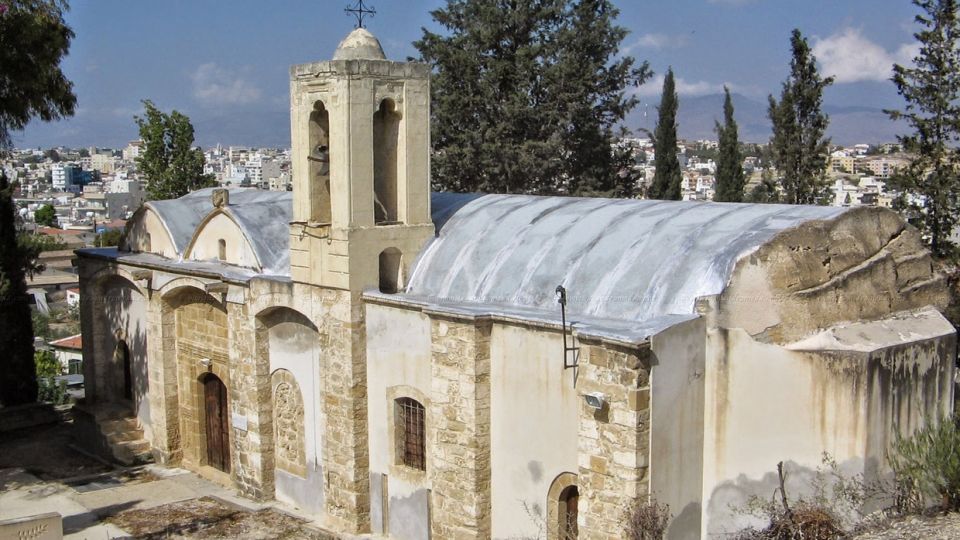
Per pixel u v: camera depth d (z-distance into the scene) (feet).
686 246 54.70
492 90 146.10
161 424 89.71
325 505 70.49
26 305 109.91
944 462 51.78
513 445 57.00
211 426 87.20
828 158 131.54
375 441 66.90
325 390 68.80
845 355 50.21
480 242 66.44
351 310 65.57
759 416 50.83
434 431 60.70
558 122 144.87
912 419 54.24
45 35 80.89
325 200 70.54
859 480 50.21
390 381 64.90
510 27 149.28
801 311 51.98
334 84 64.75
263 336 75.87
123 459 91.45
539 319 53.83
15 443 99.96
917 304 58.85
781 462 51.13
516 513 57.21
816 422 51.24
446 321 58.75
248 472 78.23
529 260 61.82
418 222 68.74
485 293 61.72
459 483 59.26
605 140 154.61
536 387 55.16
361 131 64.85
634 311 53.01
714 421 50.37
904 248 58.29
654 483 47.93
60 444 99.45
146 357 93.45
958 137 106.11
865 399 49.83
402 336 63.57
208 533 69.92
